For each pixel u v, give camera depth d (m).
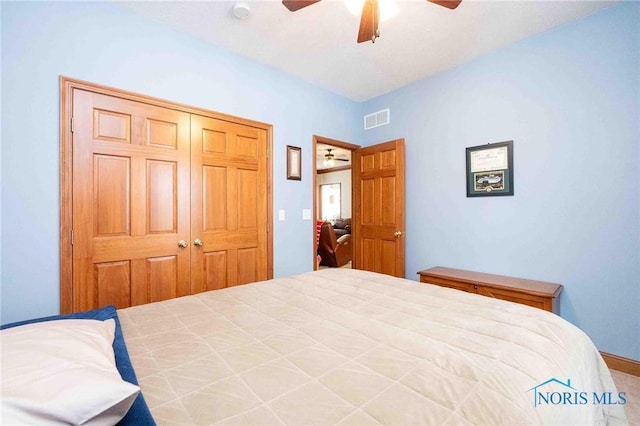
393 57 2.70
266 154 2.86
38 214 1.75
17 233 1.69
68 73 1.84
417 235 3.23
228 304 1.43
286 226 3.02
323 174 8.98
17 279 1.69
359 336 1.05
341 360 0.88
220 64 2.53
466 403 0.68
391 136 3.48
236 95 2.63
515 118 2.48
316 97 3.30
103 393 0.57
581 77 2.15
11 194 1.67
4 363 0.60
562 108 2.24
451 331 1.07
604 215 2.07
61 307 1.81
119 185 2.05
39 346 0.69
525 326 1.10
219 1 1.98
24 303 1.71
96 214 1.96
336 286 1.72
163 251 2.24
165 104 2.24
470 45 2.51
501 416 0.64
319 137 3.32
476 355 0.89
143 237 2.15
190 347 0.98
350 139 3.68
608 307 2.06
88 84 1.91
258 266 2.80
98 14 1.95
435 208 3.06
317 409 0.66
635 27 1.94
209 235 2.49
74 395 0.55
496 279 2.44
